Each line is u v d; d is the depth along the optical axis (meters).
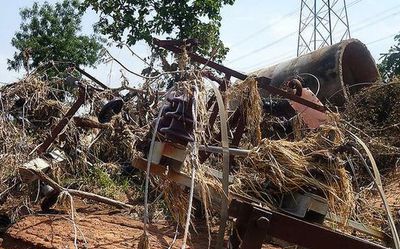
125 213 5.36
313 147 3.73
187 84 3.71
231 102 5.47
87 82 6.96
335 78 9.75
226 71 5.24
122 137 6.76
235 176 4.00
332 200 3.53
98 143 6.96
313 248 3.14
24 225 4.64
